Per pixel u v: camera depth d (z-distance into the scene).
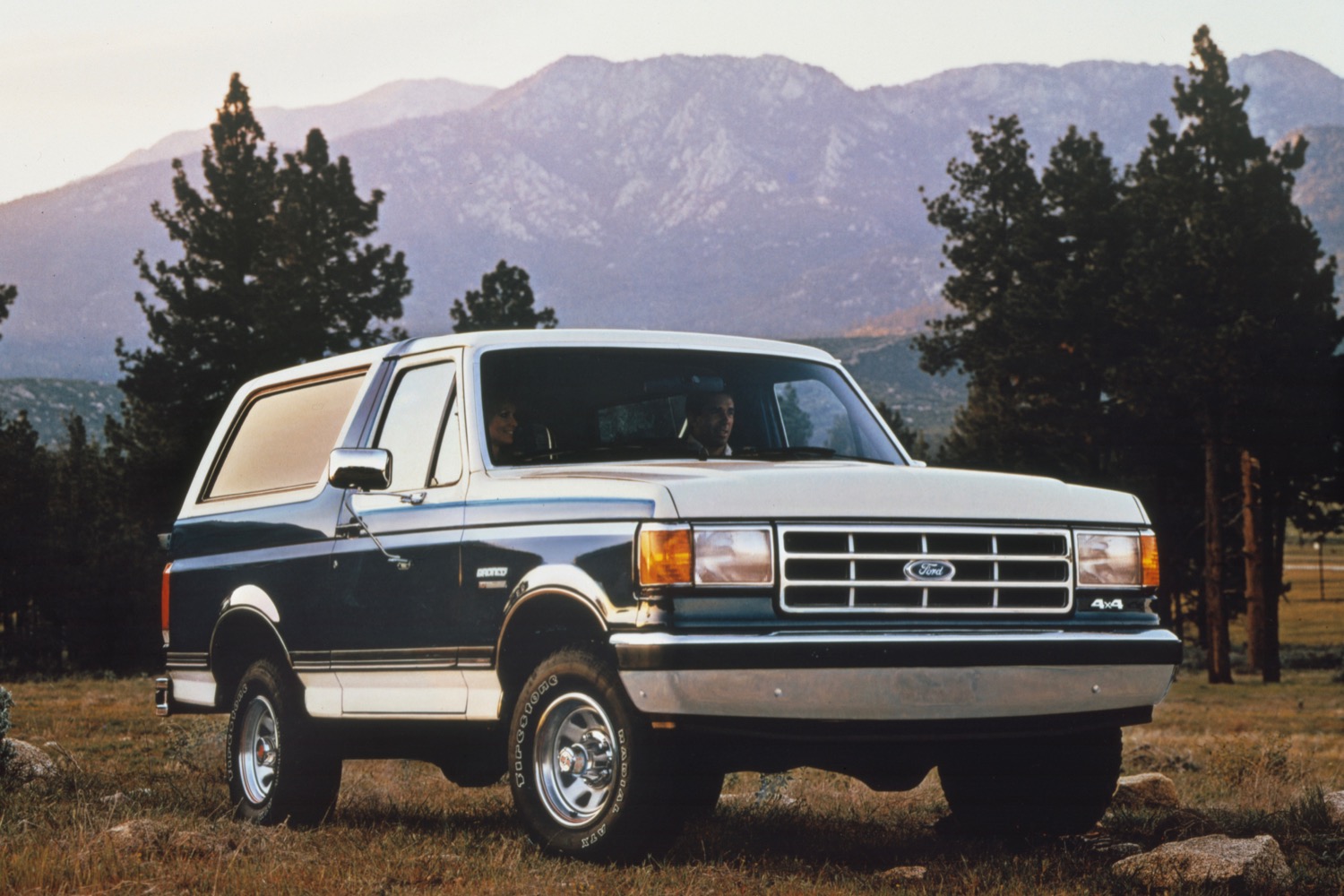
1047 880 6.51
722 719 6.04
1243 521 63.25
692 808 6.37
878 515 6.40
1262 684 59.06
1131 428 59.75
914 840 7.69
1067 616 6.70
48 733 18.11
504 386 7.64
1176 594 67.75
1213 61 55.19
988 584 6.50
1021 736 6.55
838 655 6.10
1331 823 8.14
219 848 7.12
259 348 55.50
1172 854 6.45
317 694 8.29
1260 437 54.50
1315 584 170.62
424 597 7.41
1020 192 65.00
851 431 8.24
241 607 8.80
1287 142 55.34
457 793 10.84
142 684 37.44
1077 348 61.88
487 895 6.09
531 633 6.89
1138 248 57.22
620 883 6.08
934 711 6.26
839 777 12.20
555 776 6.73
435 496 7.51
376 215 58.97
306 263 55.91
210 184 57.94
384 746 8.35
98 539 68.00
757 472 6.49
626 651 6.09
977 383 66.69
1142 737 23.08
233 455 9.70
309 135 58.34
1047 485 6.92
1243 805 10.34
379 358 8.48
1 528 65.25
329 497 8.36
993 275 66.06
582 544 6.49
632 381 7.85
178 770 12.45
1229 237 52.50
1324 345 54.47
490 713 7.11
